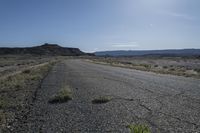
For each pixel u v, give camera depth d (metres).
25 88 16.42
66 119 8.35
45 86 17.23
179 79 21.84
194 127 7.25
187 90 14.82
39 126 7.65
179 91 14.41
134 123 7.67
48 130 7.21
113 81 20.12
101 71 32.69
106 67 44.03
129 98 12.09
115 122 7.83
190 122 7.78
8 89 16.00
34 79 22.38
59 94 12.22
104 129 7.13
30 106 10.65
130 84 18.00
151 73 29.45
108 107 10.06
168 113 8.98
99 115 8.78
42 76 25.52
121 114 8.88
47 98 12.45
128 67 43.34
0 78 23.25
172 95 12.97
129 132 6.78
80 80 20.98
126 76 24.94
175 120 8.02
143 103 10.82
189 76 25.00
